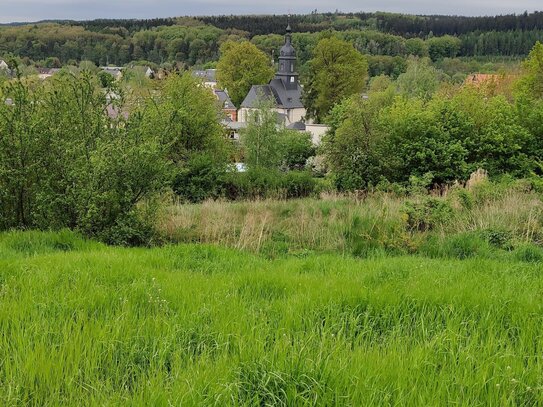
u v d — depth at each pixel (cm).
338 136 2222
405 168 2219
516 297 551
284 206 1566
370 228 1172
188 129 3212
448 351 405
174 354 396
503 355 390
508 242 1050
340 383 342
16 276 638
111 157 1148
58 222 1177
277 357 378
